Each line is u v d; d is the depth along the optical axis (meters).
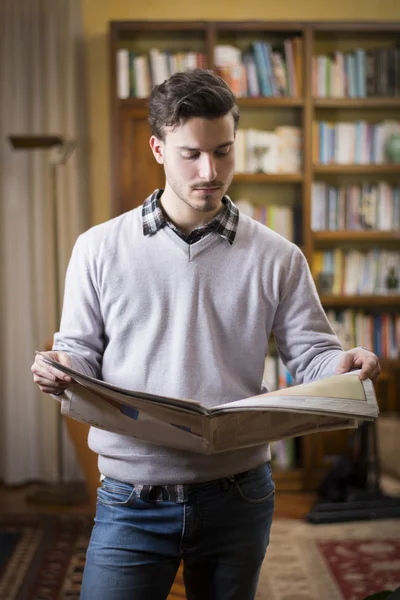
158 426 1.48
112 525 1.56
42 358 1.43
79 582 3.21
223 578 1.57
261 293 1.60
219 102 1.43
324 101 4.62
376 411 1.41
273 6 4.91
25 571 3.33
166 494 1.54
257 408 1.38
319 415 1.52
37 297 4.91
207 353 1.56
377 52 4.70
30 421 4.93
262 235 1.63
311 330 1.64
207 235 1.58
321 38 4.82
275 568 3.33
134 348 1.58
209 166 1.44
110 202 4.57
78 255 1.62
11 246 4.90
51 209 4.89
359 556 3.46
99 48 4.89
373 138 4.75
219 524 1.56
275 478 4.61
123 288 1.57
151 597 1.54
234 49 4.66
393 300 4.70
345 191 4.75
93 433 1.64
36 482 4.95
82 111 4.90
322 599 2.99
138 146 4.57
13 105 4.85
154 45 4.79
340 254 4.78
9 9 4.81
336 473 4.23
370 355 1.54
